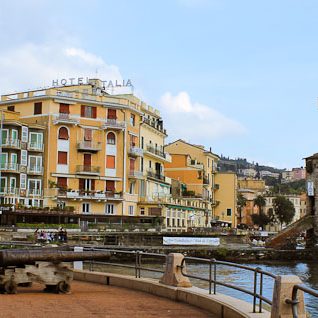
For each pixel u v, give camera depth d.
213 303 12.96
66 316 12.20
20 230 64.94
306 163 79.62
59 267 16.08
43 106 81.69
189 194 114.19
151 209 91.62
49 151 80.56
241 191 192.38
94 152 83.69
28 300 14.46
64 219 76.44
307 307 25.70
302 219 76.75
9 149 77.25
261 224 166.25
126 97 95.81
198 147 124.00
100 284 19.12
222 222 127.38
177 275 15.75
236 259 67.19
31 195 78.50
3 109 82.06
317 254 72.31
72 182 81.94
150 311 13.20
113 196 83.81
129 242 66.25
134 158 89.50
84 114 83.56
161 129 106.00
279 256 70.94
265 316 10.86
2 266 15.49
